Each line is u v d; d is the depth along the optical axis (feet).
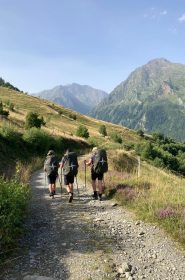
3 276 26.58
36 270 27.86
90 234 36.83
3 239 31.71
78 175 81.66
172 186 58.18
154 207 44.75
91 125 555.28
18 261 29.37
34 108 479.00
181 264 30.45
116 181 62.90
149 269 29.17
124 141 444.55
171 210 42.04
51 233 36.94
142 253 32.37
